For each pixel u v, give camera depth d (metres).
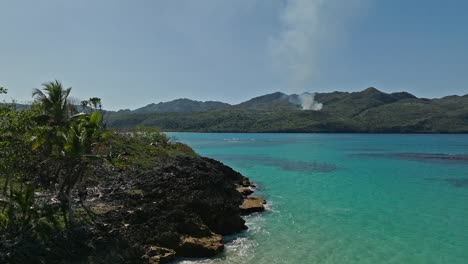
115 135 40.47
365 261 19.94
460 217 28.81
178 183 26.91
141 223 20.69
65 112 23.00
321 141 140.25
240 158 75.88
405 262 19.91
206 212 24.27
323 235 24.25
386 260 20.12
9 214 16.78
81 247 16.72
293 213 29.83
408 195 37.44
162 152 40.50
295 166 61.88
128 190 24.64
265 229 25.47
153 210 21.88
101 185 25.50
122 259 17.30
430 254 21.05
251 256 20.38
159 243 19.92
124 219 20.42
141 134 48.03
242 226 25.25
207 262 19.36
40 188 22.06
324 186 42.66
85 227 18.11
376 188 41.28
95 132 20.23
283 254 20.77
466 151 92.00
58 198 20.23
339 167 60.44
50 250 15.72
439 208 31.73
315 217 28.66
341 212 30.23
